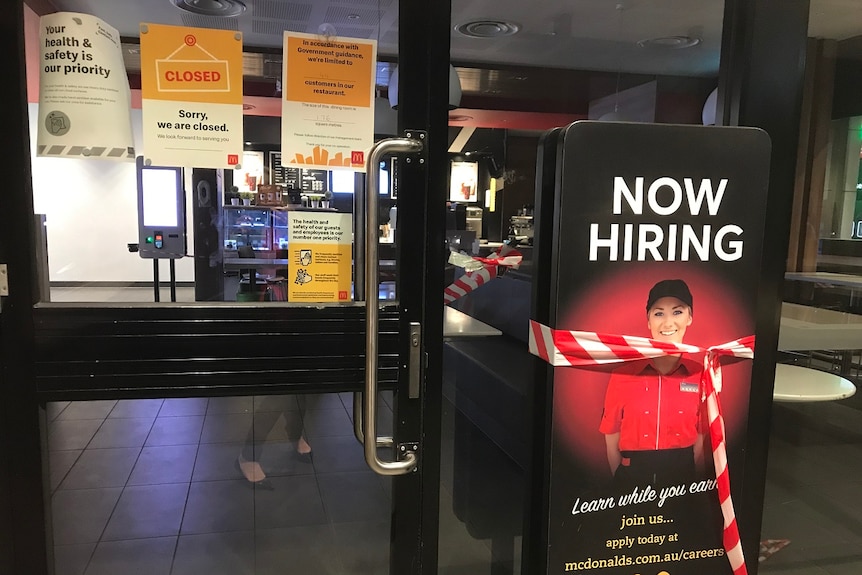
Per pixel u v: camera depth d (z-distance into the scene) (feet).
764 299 5.21
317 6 6.73
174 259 9.22
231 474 9.96
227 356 4.58
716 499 4.74
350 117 4.60
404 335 4.78
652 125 4.28
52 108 4.14
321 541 7.89
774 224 5.15
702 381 4.59
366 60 4.58
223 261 11.64
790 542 8.08
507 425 9.20
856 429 12.69
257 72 6.42
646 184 4.32
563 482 4.51
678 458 4.63
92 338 4.35
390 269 5.74
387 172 5.61
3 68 4.00
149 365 4.46
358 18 6.20
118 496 9.12
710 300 4.54
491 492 9.18
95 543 7.78
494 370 10.00
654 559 4.72
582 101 23.62
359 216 5.01
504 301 13.01
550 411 4.45
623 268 4.37
